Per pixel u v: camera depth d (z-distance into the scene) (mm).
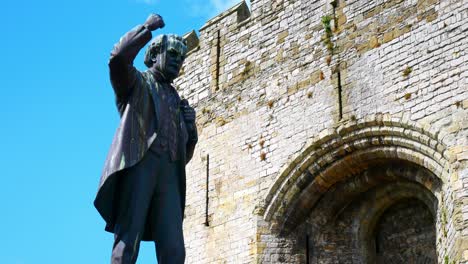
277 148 23703
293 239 23219
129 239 7102
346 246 23516
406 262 23156
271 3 25922
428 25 21188
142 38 7207
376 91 21656
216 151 25656
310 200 23219
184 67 28266
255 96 25078
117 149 7180
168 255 7344
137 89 7434
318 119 22812
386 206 23547
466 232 18281
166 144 7500
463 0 20688
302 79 23797
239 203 24141
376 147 21516
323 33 23734
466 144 19250
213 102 26469
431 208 21797
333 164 22516
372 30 22469
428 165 20234
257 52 25672
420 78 20812
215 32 27641
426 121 20234
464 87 19859
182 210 7691
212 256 24250
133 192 7203
